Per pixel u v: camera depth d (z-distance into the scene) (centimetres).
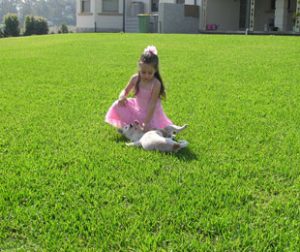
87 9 2312
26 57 941
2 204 247
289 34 1669
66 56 942
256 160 319
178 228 227
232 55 916
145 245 211
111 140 362
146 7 2228
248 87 588
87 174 288
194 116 436
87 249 209
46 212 240
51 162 309
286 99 514
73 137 368
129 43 1186
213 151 337
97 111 456
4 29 2672
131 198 255
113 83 619
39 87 591
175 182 277
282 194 266
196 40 1234
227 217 235
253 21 1938
